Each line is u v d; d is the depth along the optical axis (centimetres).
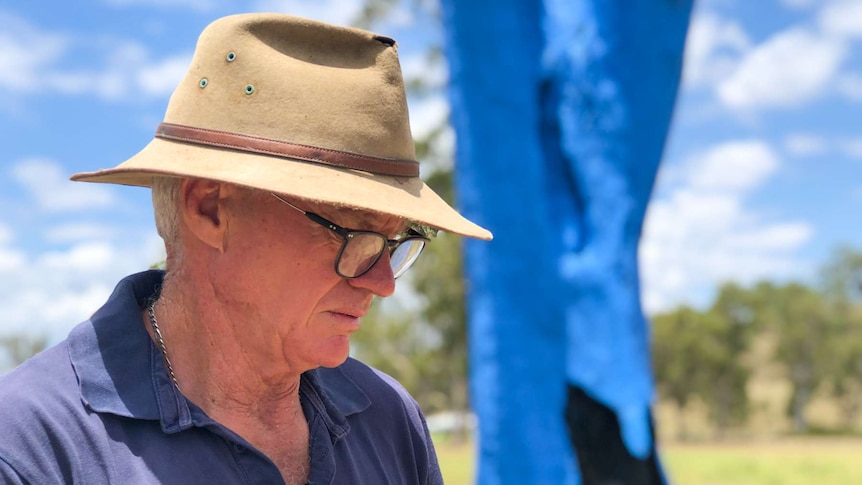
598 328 407
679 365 7350
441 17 432
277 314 138
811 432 7669
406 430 169
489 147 416
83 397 129
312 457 146
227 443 134
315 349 141
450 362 3578
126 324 137
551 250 415
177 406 133
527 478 406
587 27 420
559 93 423
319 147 132
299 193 126
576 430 407
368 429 162
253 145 132
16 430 124
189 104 137
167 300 145
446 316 2975
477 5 418
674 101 430
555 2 425
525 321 411
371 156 136
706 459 4103
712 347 7331
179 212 141
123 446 129
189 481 129
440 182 1925
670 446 6200
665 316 7475
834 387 8244
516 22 421
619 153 416
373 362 3456
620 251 411
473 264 423
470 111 418
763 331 8138
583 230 422
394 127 139
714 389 7406
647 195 425
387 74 139
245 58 134
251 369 142
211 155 133
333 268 138
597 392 404
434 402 4419
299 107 133
